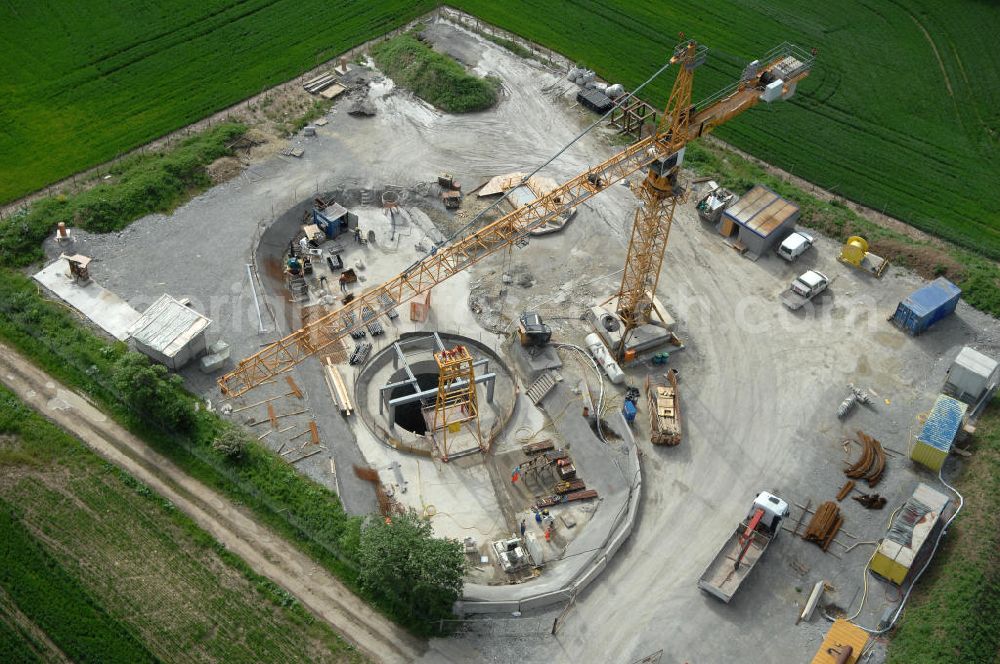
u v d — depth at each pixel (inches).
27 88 5403.5
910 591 3440.0
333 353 4220.0
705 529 3654.0
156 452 3710.6
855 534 3636.8
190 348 4010.8
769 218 4722.0
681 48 3666.3
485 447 3934.5
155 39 5812.0
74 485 3570.4
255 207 4798.2
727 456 3905.0
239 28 5954.7
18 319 4128.9
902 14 6225.4
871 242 4751.5
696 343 4347.9
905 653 3238.2
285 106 5403.5
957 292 4402.1
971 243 4805.6
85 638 3142.2
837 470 3858.3
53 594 3248.0
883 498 3745.1
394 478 3789.4
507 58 5826.8
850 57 5905.5
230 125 5187.0
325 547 3457.2
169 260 4488.2
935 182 5157.5
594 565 3476.9
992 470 3767.2
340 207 4724.4
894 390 4156.0
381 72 5693.9
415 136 5310.0
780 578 3496.6
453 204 4923.7
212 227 4667.8
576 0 6318.9
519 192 4972.9
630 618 3366.1
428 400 4252.0
